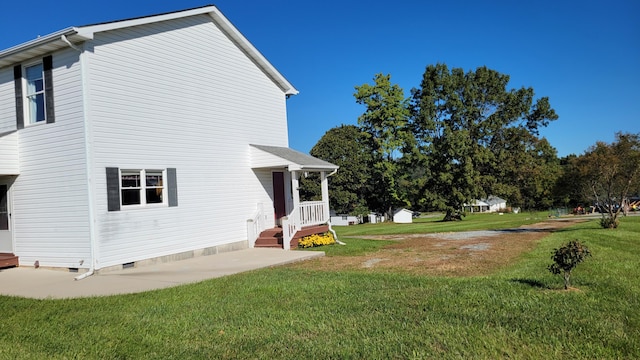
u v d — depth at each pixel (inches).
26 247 501.0
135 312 280.1
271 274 412.2
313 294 315.0
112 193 470.3
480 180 1775.3
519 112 1929.1
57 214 475.5
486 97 1925.4
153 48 528.7
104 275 441.4
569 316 230.1
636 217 1208.2
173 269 470.0
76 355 208.4
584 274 350.0
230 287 350.6
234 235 624.1
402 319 239.9
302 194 1856.5
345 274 402.0
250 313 265.7
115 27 476.4
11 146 500.4
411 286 332.2
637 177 815.1
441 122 1838.1
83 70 453.1
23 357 208.8
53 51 477.1
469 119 1891.0
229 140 631.2
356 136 1916.8
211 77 608.7
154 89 526.6
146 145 512.1
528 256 490.9
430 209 2012.8
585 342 194.7
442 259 494.3
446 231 1039.6
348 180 1862.7
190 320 255.3
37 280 420.2
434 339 205.5
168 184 534.9
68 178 466.0
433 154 1771.7
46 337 236.1
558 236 716.0
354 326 231.3
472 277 367.9
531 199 2407.7
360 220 1998.0
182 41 568.1
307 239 650.2
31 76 507.8
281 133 741.9
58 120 473.1
